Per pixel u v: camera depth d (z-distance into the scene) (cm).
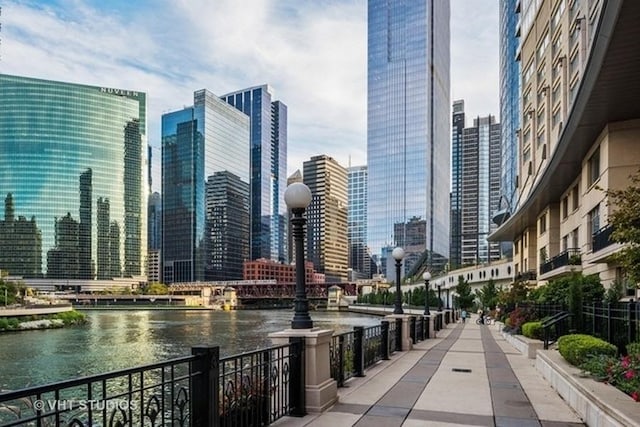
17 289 9875
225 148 19888
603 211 2247
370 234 15800
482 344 1755
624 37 1493
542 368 1009
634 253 698
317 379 687
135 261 17825
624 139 2117
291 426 605
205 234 18775
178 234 18700
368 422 629
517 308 2295
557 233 3641
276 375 634
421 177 15025
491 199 15838
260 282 15150
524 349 1389
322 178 17838
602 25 1491
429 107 15400
